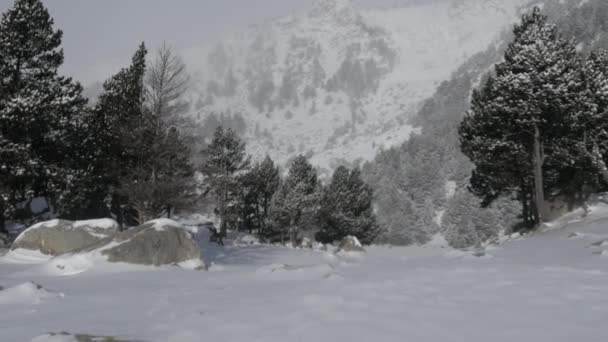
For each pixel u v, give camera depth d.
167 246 14.51
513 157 32.06
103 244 14.41
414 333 5.00
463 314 5.78
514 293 7.03
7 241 24.64
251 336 5.02
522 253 15.68
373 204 139.38
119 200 34.19
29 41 28.14
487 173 35.56
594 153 29.81
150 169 29.92
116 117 30.22
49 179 28.67
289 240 63.38
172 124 29.86
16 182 27.62
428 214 127.12
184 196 31.03
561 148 31.22
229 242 42.75
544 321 5.34
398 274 9.79
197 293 8.33
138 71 31.73
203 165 48.69
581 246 16.23
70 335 5.07
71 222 18.69
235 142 49.91
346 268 12.12
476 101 35.91
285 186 61.03
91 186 31.75
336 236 67.94
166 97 29.45
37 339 5.02
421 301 6.60
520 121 29.67
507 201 101.94
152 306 7.09
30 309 7.16
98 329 5.59
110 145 31.33
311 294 7.34
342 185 68.31
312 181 64.50
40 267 13.36
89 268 13.20
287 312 6.10
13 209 26.88
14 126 26.64
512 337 4.75
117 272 12.93
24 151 25.95
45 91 28.38
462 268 10.42
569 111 29.28
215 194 48.78
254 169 61.00
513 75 30.09
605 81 30.20
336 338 4.86
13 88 27.75
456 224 113.00
